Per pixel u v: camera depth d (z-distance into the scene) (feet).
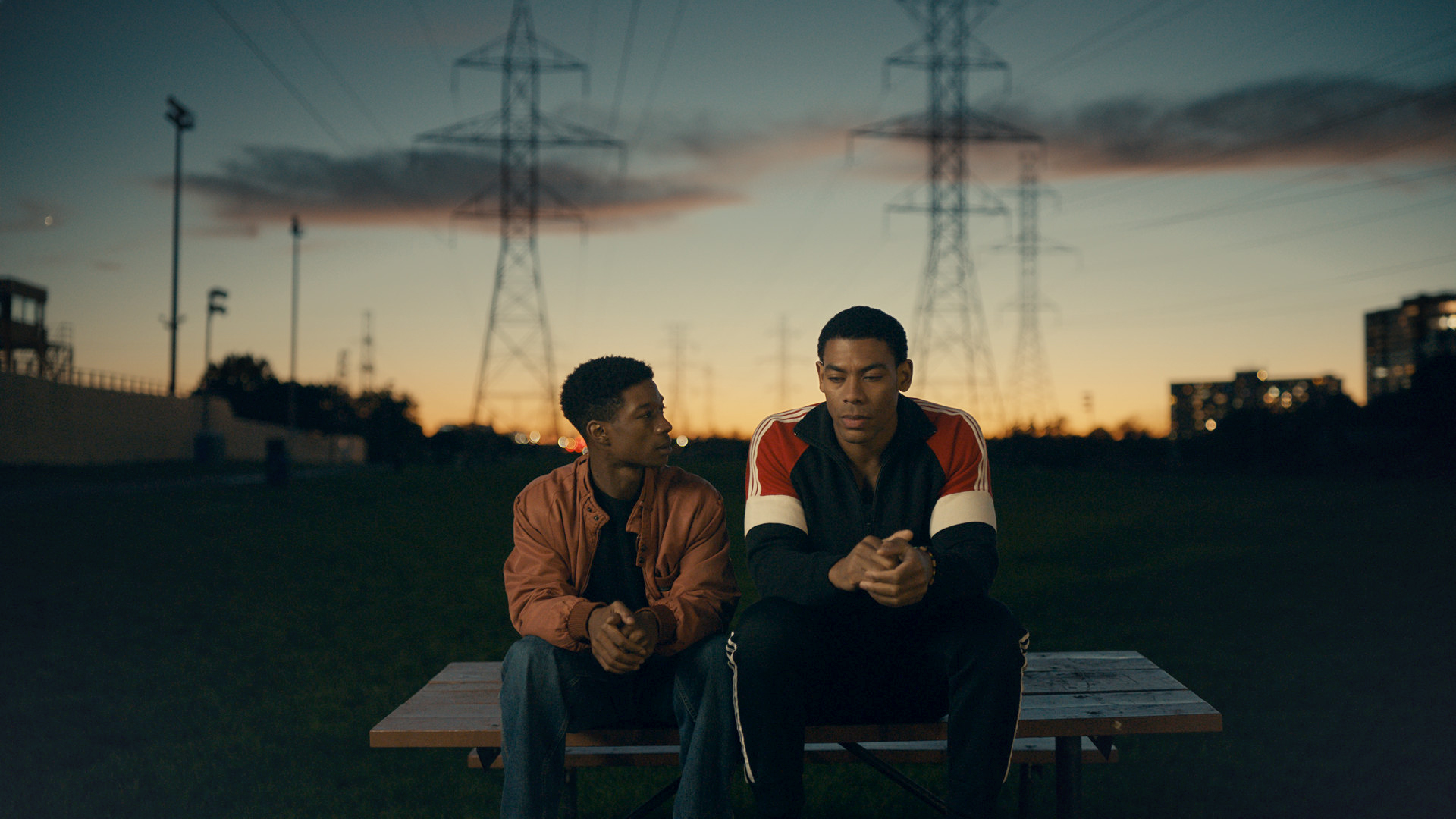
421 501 67.87
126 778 11.68
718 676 8.01
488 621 22.82
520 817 7.93
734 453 255.50
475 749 9.21
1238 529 45.75
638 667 7.88
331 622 22.63
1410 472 114.73
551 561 8.77
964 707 7.75
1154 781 11.64
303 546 38.96
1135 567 32.19
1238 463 152.56
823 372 8.64
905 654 8.34
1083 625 21.95
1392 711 14.42
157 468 121.08
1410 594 26.02
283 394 268.00
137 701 15.39
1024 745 9.43
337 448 233.76
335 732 13.78
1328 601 25.13
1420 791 11.02
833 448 8.79
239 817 10.51
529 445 196.95
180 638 20.65
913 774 12.12
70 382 119.75
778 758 7.76
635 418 8.48
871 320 8.46
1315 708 14.71
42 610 24.11
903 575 7.41
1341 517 52.75
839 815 10.73
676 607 8.20
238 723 14.11
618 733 8.28
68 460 117.80
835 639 8.42
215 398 171.83
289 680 16.85
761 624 7.79
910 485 8.76
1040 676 9.51
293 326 172.14
